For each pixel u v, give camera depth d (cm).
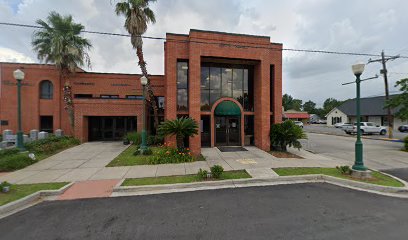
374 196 581
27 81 1886
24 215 468
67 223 431
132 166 880
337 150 1412
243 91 1451
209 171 770
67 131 1923
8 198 532
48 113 1923
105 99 1684
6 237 382
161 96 1956
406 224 425
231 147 1356
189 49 1230
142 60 1459
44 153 1132
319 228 407
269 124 1322
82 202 539
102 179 710
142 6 1402
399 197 577
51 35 1652
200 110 1306
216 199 555
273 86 1448
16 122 1880
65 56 1659
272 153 1215
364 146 1602
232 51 1264
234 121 1432
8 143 1448
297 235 381
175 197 571
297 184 684
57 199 559
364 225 420
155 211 484
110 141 1775
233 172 788
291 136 1231
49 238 379
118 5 1365
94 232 396
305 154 1216
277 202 534
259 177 720
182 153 1010
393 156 1185
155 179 701
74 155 1120
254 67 1425
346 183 685
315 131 3322
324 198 562
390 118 2122
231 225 418
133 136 1493
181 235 382
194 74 1209
